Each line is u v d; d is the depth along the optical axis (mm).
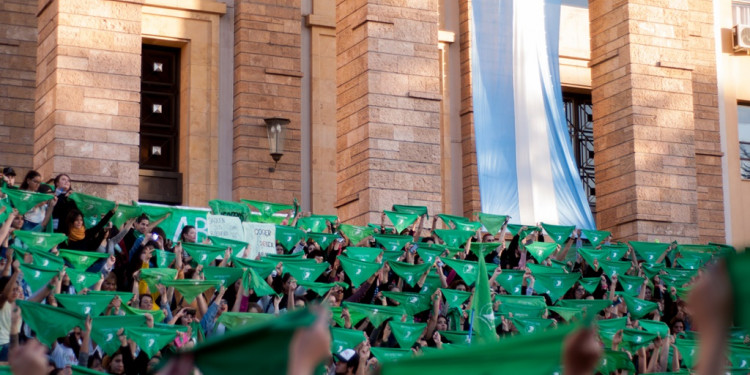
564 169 22375
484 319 14672
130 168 19359
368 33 21766
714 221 28016
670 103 25188
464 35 27281
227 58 25516
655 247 22000
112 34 19594
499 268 18016
